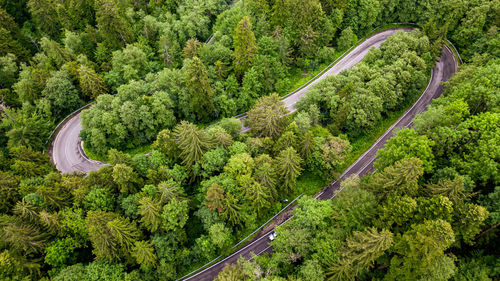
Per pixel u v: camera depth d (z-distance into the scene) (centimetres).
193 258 5669
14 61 9012
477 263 3844
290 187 5950
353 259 3875
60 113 8675
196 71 6938
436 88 8350
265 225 6094
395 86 7450
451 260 3638
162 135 6253
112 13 8688
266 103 6838
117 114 7544
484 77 5878
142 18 10344
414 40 8094
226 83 8269
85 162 7781
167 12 10550
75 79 8644
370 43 10044
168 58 9175
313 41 9050
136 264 5269
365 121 6794
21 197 5450
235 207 5409
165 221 5156
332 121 7494
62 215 5072
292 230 4875
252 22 9006
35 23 10544
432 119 5519
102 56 9188
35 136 7756
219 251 5728
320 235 4681
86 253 5434
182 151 6234
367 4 9500
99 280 4691
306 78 9100
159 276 5206
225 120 7269
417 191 4294
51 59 8988
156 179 5812
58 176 5828
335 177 6303
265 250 5784
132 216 5372
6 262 4381
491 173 4319
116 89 8062
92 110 7594
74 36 9150
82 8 10250
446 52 9256
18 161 5900
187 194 6431
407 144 5225
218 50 8506
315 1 8675
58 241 5022
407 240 3662
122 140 7806
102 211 5031
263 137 6644
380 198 4547
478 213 3656
